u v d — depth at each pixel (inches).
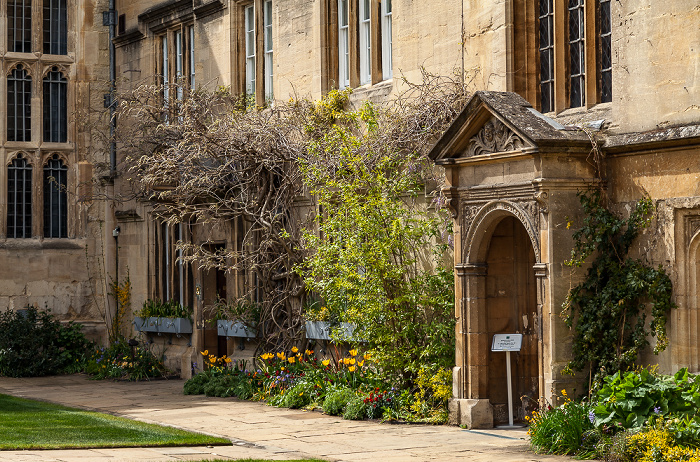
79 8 914.7
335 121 619.5
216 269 750.5
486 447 410.9
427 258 534.6
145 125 741.9
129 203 864.3
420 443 425.7
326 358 615.8
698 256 393.7
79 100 913.5
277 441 439.8
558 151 422.3
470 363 476.1
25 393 676.1
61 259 895.7
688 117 396.2
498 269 485.1
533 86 487.2
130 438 424.8
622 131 426.6
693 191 390.6
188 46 798.5
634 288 404.2
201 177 635.5
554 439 391.9
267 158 624.7
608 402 384.2
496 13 496.7
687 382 377.4
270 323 658.2
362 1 622.5
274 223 633.6
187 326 759.1
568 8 471.2
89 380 770.8
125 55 887.1
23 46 900.6
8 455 371.2
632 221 412.5
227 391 627.5
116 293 882.1
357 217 518.6
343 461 382.6
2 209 880.3
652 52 412.2
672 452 345.7
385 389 517.0
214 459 372.2
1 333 827.4
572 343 423.8
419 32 557.6
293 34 673.0
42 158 900.0
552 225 422.6
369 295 517.0
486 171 464.1
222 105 716.7
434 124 525.3
